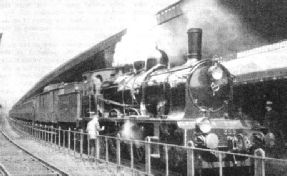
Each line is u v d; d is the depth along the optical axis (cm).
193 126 926
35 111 2794
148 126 1130
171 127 977
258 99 1371
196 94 1000
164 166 1172
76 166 1134
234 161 937
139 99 1216
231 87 1060
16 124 3566
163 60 1254
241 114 1066
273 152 1045
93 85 1538
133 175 959
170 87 1042
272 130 1081
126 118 1194
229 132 938
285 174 948
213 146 892
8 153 1559
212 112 1023
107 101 1395
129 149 1242
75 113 1669
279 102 1273
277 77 1122
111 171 1036
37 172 1034
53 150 1614
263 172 568
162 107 1086
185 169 1021
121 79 1390
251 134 960
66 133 1950
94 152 1451
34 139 2252
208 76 1022
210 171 1052
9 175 966
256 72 1215
